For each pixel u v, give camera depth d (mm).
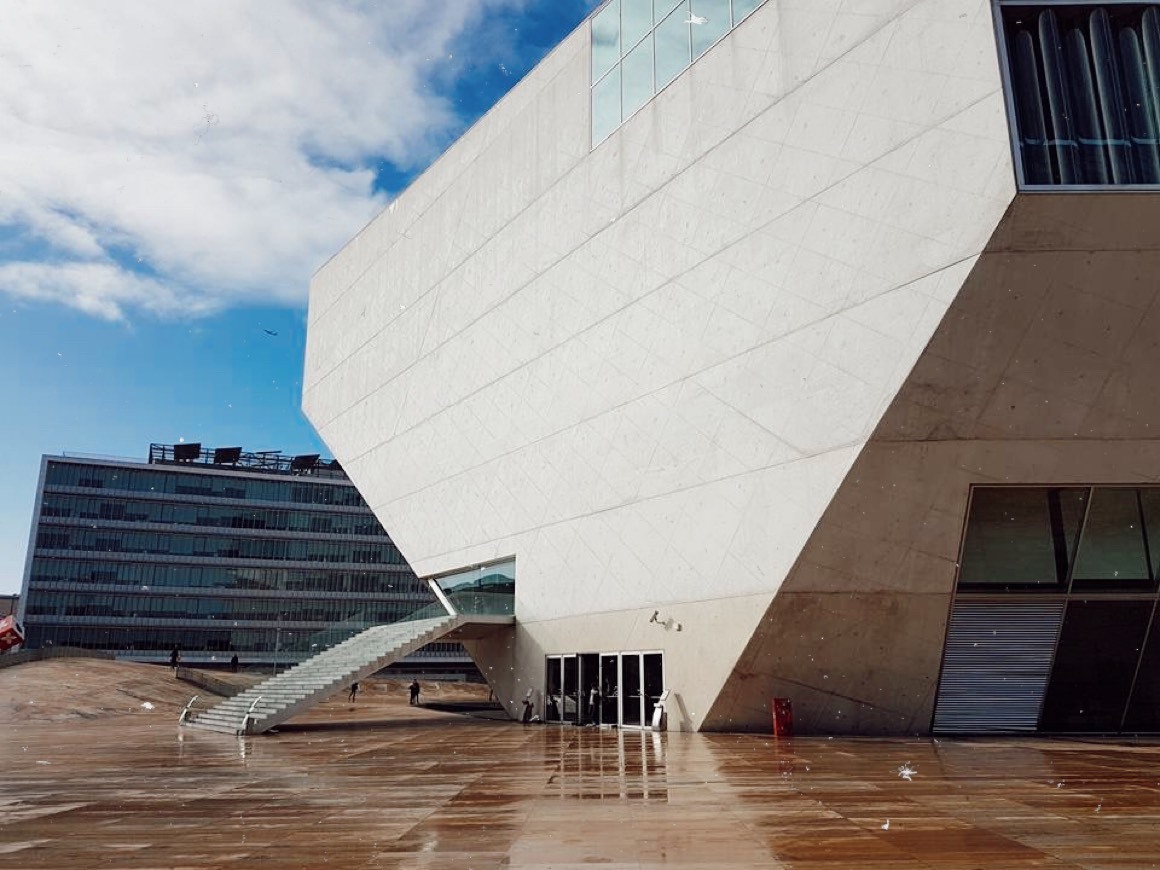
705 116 21344
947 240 15133
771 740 17172
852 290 16812
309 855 6648
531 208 28500
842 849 6590
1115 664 17875
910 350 15531
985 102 14836
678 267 21625
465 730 23203
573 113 26859
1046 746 15305
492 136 31469
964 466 16172
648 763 13320
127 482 81375
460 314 32312
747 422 18953
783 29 19297
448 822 8125
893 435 16031
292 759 15234
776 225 18797
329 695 24531
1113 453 15961
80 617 77562
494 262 30391
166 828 8016
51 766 14250
